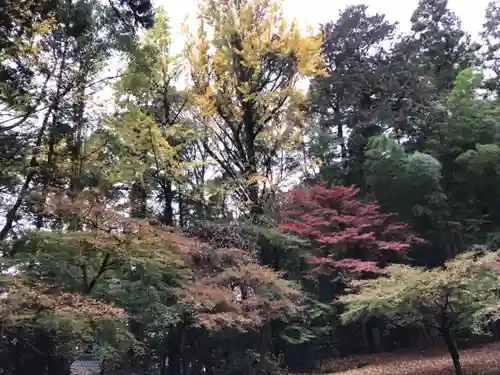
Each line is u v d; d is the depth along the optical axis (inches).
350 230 541.0
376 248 577.9
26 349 359.6
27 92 362.6
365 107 830.5
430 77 797.2
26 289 231.9
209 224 428.5
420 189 637.3
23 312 236.1
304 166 611.8
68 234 281.9
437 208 643.5
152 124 414.9
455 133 684.1
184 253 346.3
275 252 542.6
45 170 370.3
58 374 365.7
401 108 788.0
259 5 545.3
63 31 402.3
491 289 334.3
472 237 638.5
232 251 383.9
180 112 533.3
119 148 425.7
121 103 442.6
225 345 479.8
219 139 555.5
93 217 290.0
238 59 539.8
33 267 290.8
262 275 374.3
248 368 432.5
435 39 911.0
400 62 833.5
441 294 338.3
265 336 460.1
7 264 274.7
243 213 517.3
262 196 528.4
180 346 455.2
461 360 474.9
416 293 337.4
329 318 579.5
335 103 864.9
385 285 364.5
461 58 906.7
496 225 670.5
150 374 475.2
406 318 409.7
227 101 540.7
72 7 406.9
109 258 298.7
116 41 441.1
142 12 469.1
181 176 475.2
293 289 422.9
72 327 248.1
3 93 341.4
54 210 292.2
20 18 334.3
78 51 412.5
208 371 489.4
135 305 321.4
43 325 243.8
